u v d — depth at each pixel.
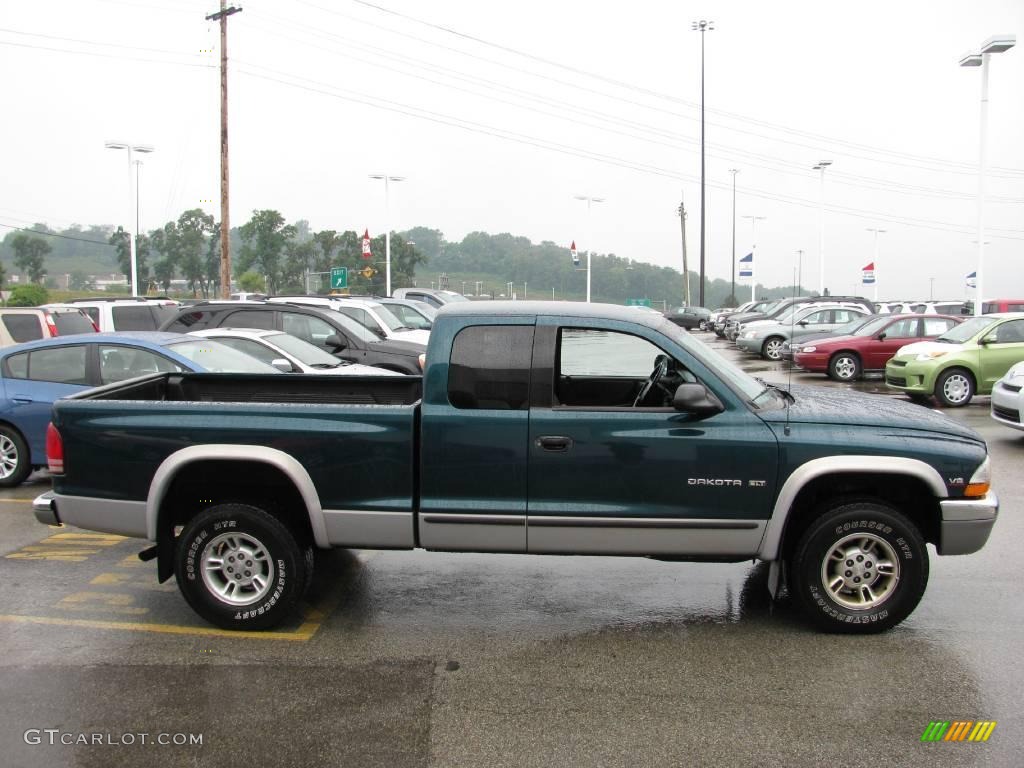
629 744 3.61
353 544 4.79
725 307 61.69
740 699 4.01
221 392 6.45
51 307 14.19
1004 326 14.62
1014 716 3.84
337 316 12.84
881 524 4.62
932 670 4.31
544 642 4.72
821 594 4.71
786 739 3.65
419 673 4.32
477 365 4.68
